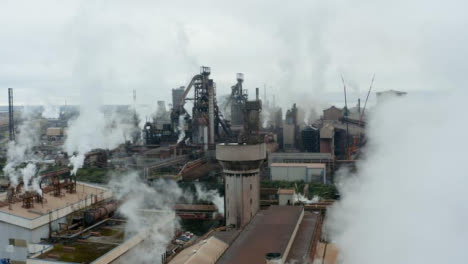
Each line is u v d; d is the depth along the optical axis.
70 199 94.88
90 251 69.88
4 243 78.44
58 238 76.00
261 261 56.16
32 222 76.50
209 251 60.84
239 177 95.31
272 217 80.00
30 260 66.12
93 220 83.69
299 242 69.75
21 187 99.88
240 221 95.69
